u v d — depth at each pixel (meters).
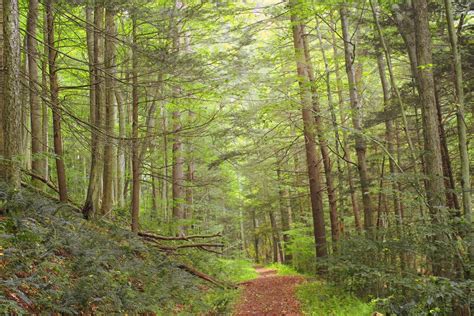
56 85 10.75
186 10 10.57
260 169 18.47
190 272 13.54
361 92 14.73
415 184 8.57
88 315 6.08
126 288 7.45
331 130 12.45
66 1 9.56
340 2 11.45
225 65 11.43
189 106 13.94
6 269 5.52
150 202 25.70
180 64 10.41
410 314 6.69
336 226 15.93
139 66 10.94
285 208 27.34
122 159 18.61
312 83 13.65
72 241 7.91
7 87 7.59
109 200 13.38
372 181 13.05
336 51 16.83
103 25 12.56
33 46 10.62
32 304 5.37
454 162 15.25
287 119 15.52
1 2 8.29
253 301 12.23
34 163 12.63
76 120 10.40
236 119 14.07
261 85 13.62
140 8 9.94
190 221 17.16
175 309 8.81
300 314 9.73
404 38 10.38
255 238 45.00
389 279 8.45
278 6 13.26
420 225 8.03
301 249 20.31
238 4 12.90
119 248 10.04
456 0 10.34
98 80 11.67
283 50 15.41
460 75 8.38
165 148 18.03
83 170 22.28
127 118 20.31
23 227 6.82
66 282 6.42
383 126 19.50
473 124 13.35
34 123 12.45
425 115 8.95
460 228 7.75
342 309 9.52
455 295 6.75
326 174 16.42
